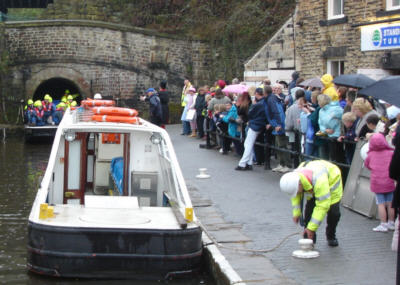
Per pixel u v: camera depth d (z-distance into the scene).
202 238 10.16
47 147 30.81
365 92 9.21
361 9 19.64
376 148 10.23
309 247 9.15
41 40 40.78
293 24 26.42
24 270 10.05
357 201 11.73
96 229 9.02
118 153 12.70
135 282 9.20
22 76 40.84
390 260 8.88
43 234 9.06
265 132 16.36
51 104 34.44
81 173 11.54
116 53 41.41
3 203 15.71
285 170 15.90
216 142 21.42
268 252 9.42
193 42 42.09
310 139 14.09
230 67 40.53
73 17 45.38
